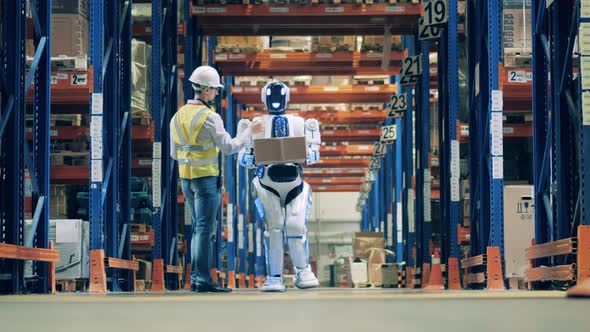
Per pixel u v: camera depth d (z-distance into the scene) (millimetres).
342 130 29688
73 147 14859
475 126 11492
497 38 9969
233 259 24594
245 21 17547
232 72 21375
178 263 15445
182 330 2201
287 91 9867
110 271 11805
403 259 26375
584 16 6961
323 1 17359
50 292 9062
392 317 2752
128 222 12328
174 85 15203
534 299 4613
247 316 2908
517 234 11602
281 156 9539
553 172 8375
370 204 41906
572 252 6988
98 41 10625
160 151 14062
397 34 18141
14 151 8070
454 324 2357
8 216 8047
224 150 9203
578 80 7355
